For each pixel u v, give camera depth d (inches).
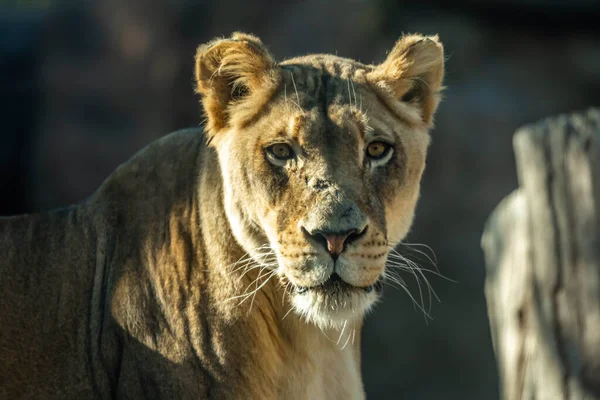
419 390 1083.3
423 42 358.9
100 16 1165.1
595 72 1113.4
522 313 456.1
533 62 1123.3
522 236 461.1
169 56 1134.4
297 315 348.2
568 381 424.5
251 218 335.6
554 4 1097.4
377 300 354.0
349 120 331.9
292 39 1121.4
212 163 350.9
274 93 341.4
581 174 432.8
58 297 351.3
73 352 345.1
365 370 1092.5
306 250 319.9
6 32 1358.3
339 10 1133.7
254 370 335.9
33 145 1250.6
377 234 327.0
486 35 1134.4
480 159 1082.1
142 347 335.9
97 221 358.9
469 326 1077.8
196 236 343.6
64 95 1155.3
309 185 323.6
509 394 460.1
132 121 1142.3
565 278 430.9
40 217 368.8
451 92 1103.6
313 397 354.6
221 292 335.6
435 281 1083.9
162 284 340.5
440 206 1082.1
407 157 348.8
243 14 1133.7
